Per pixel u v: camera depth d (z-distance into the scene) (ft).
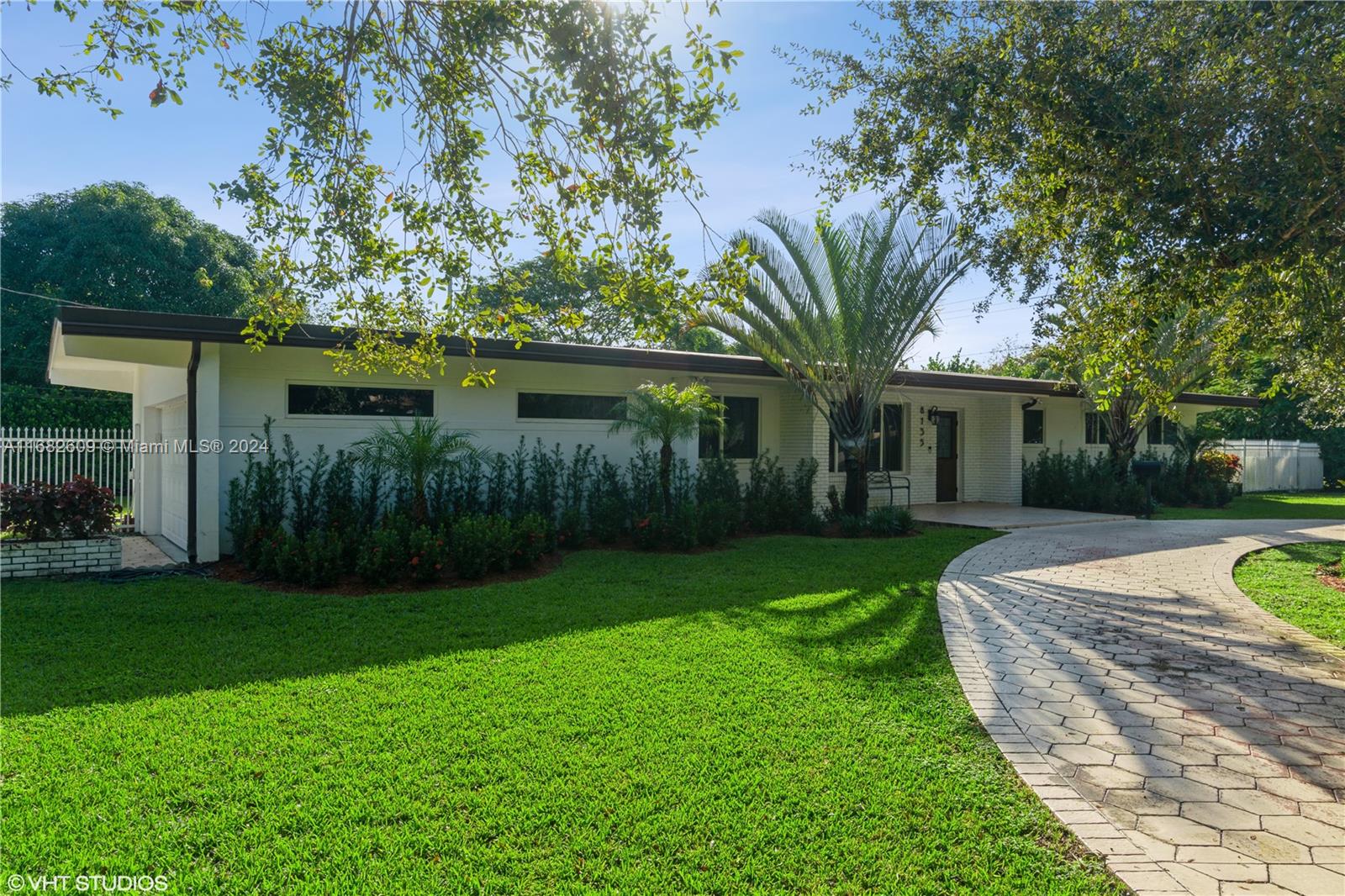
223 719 14.55
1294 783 12.64
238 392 31.83
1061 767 13.08
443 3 14.48
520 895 9.45
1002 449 59.82
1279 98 15.99
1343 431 89.45
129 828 10.80
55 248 76.69
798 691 16.46
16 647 19.16
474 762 12.89
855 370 41.86
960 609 24.32
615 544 37.96
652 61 13.32
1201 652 19.93
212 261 81.82
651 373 42.09
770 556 34.68
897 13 21.89
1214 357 26.89
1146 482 54.49
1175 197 15.97
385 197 16.65
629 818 11.18
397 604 24.25
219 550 30.96
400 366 19.52
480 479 36.60
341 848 10.34
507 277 17.04
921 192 22.71
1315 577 30.53
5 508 28.19
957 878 9.84
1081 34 18.12
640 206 13.97
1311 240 15.21
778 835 10.77
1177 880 9.84
